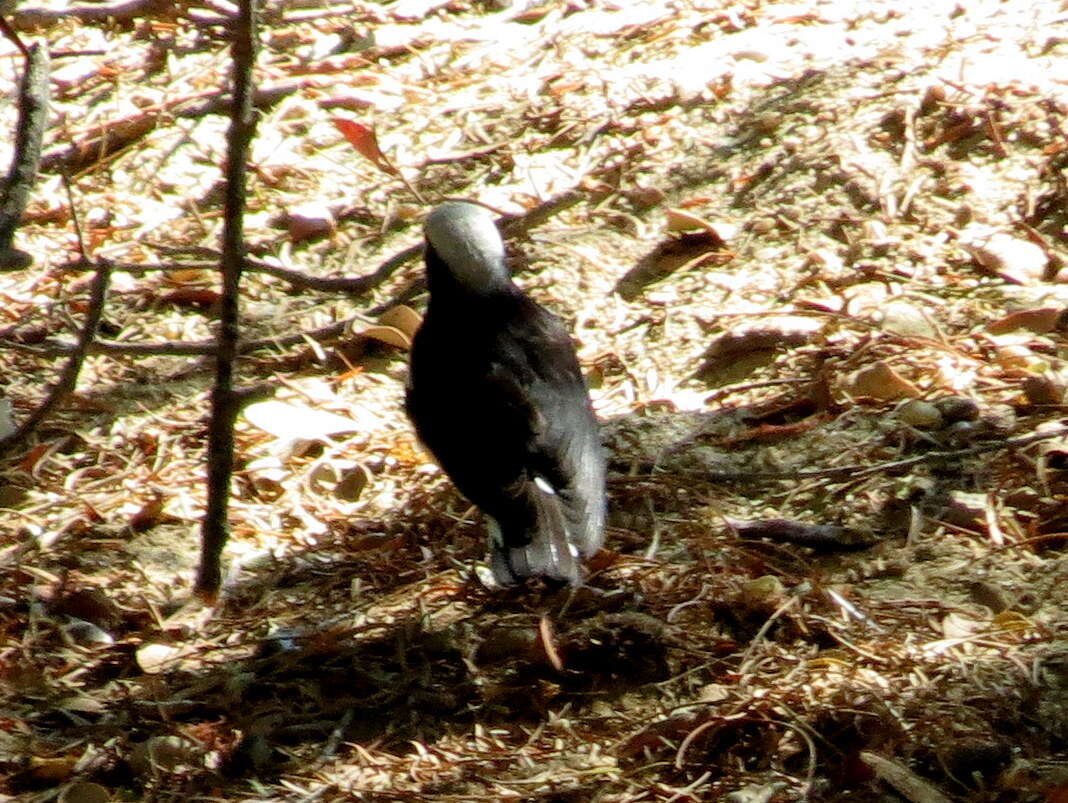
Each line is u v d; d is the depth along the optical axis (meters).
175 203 13.66
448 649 8.94
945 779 7.63
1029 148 12.55
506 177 13.48
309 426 10.95
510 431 8.83
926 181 12.48
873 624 8.65
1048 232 12.00
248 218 13.41
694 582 9.19
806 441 10.35
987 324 11.18
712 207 12.79
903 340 11.02
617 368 11.49
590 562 9.34
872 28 14.25
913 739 7.79
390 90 14.58
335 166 13.80
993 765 7.65
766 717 7.96
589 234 12.77
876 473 9.93
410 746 8.27
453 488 10.34
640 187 13.06
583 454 8.91
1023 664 8.16
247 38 8.09
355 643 9.04
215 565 8.99
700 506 9.94
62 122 14.46
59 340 12.34
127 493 10.55
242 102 8.18
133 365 12.02
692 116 13.62
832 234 12.30
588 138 13.61
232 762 8.21
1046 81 13.02
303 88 14.59
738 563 9.34
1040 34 13.62
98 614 9.40
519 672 8.71
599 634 8.81
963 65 13.31
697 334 11.65
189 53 15.27
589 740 8.16
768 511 9.86
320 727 8.45
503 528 8.56
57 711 8.66
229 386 8.65
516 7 15.63
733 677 8.38
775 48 14.13
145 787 8.07
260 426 10.97
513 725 8.38
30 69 8.02
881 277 11.83
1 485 10.73
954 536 9.39
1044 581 8.92
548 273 12.38
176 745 8.22
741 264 12.24
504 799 7.73
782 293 11.87
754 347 11.34
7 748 8.36
